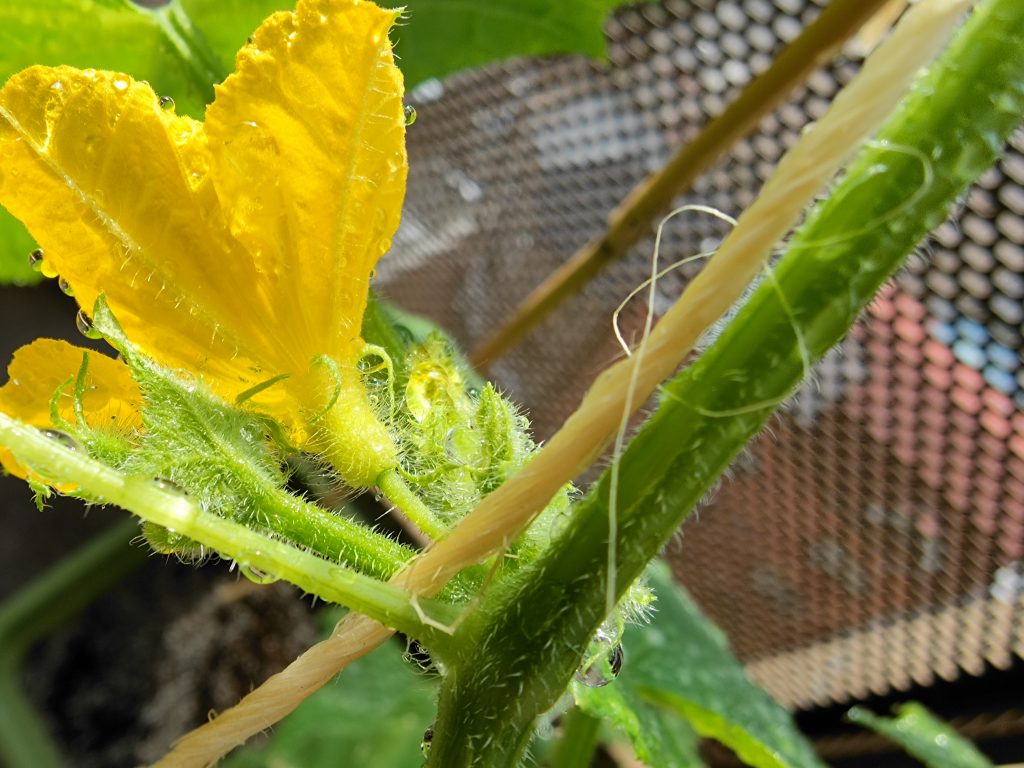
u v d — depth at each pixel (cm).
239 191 8
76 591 30
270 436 9
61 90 8
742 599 28
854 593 25
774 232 6
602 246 20
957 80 7
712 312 7
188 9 14
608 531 8
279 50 8
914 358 20
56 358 9
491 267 30
